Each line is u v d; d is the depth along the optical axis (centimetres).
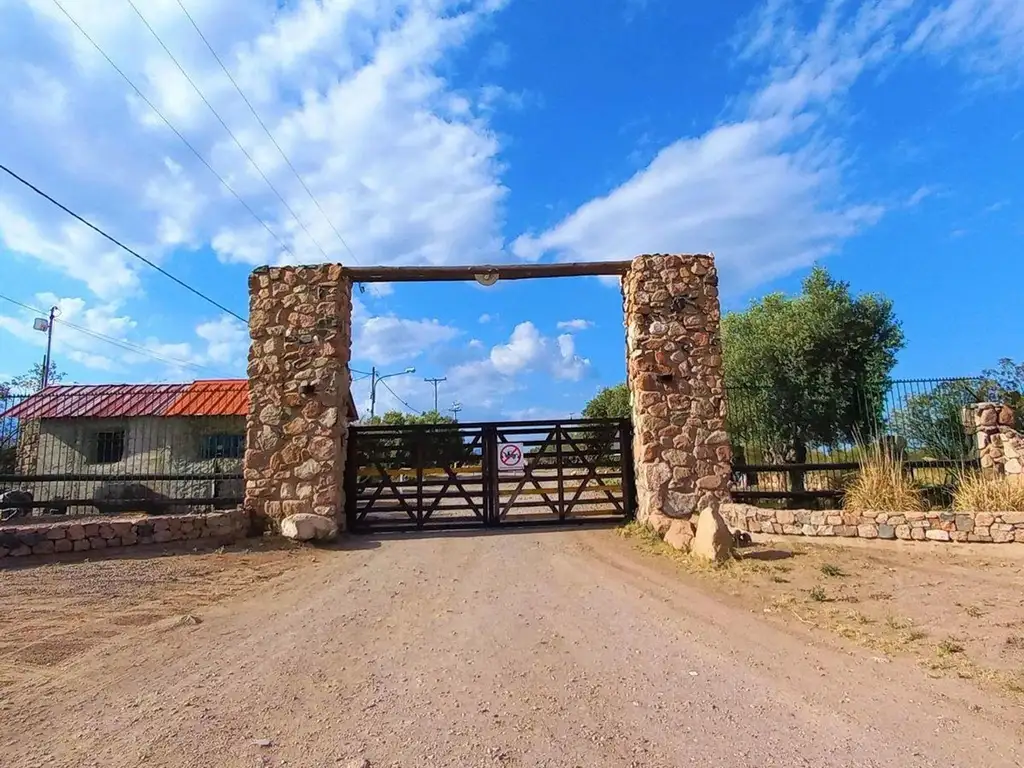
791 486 1405
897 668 480
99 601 707
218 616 657
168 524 1063
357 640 577
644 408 1224
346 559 1002
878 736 373
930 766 339
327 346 1248
